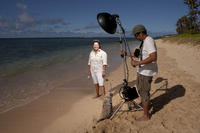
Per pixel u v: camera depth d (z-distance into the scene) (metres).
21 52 21.75
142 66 2.93
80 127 3.28
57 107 4.27
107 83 6.32
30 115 3.84
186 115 3.37
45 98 4.90
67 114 3.87
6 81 6.76
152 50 2.65
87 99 4.79
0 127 3.32
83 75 7.86
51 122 3.53
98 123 3.32
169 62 9.37
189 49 14.27
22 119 3.66
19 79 7.07
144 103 3.11
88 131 3.10
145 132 2.90
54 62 12.05
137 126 3.09
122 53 3.12
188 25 41.41
